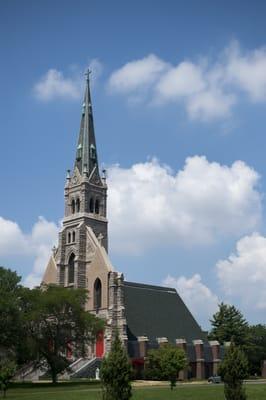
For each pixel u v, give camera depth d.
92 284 118.94
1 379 64.81
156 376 99.75
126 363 41.91
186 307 138.00
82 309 96.25
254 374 144.62
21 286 94.62
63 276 123.69
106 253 120.56
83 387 79.44
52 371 92.50
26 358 92.50
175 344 120.19
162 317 128.75
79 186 128.00
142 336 115.62
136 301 126.81
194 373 120.50
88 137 133.38
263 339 149.75
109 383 41.41
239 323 146.38
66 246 125.69
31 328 92.38
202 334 133.50
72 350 98.94
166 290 138.00
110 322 111.75
